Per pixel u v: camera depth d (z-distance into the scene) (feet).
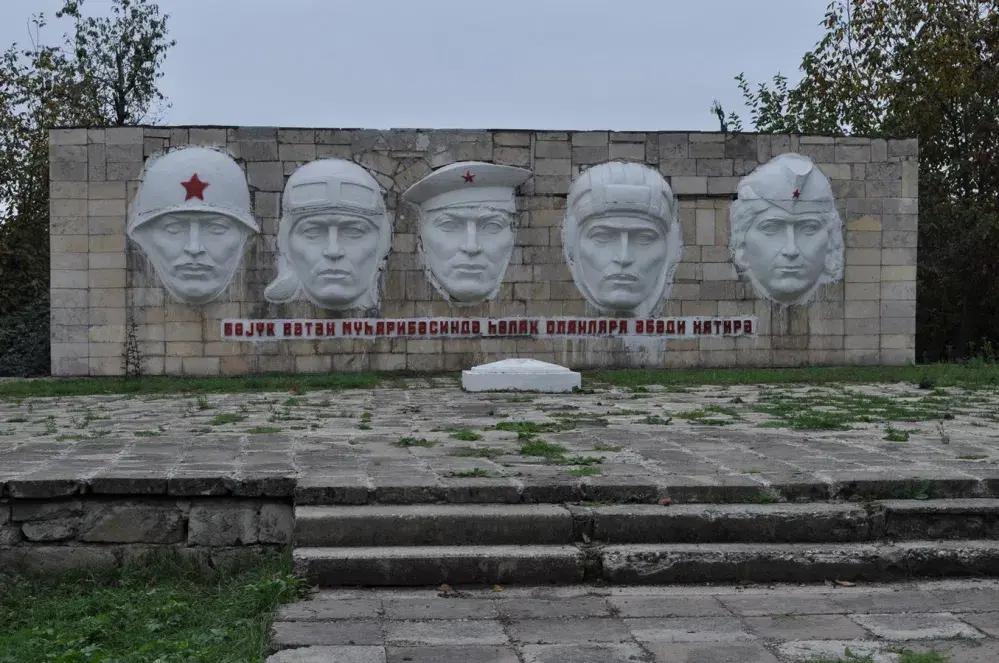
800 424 33.32
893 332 59.72
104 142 55.31
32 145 80.38
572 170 57.52
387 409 39.55
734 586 20.22
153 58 96.73
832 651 16.72
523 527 21.04
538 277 57.47
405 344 57.06
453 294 56.90
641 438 30.09
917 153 59.52
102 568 21.84
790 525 21.47
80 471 22.90
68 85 86.33
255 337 56.24
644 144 57.98
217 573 21.66
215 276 55.57
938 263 76.28
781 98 93.61
